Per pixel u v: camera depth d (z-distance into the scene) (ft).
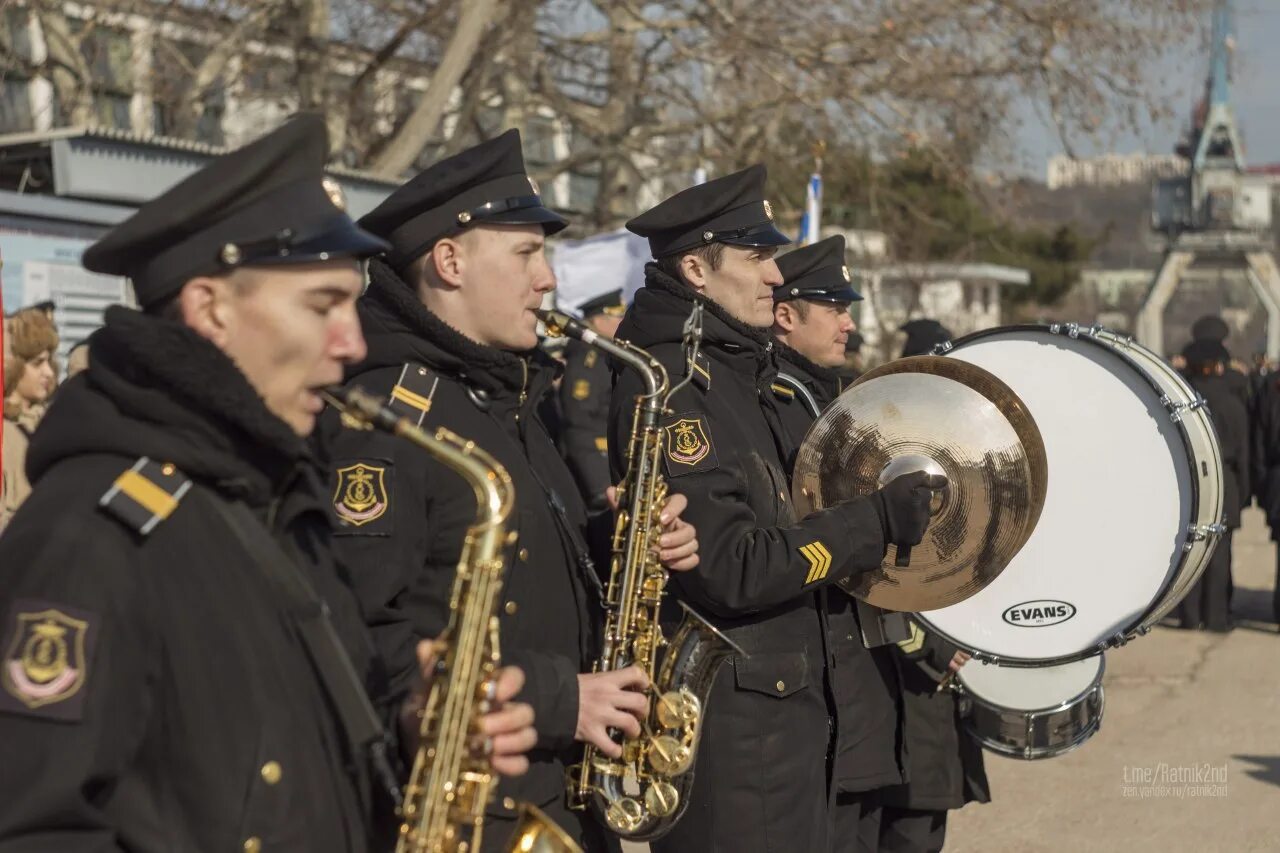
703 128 51.49
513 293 9.36
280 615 6.40
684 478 10.66
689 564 10.17
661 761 9.67
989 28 48.32
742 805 10.80
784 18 49.49
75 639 5.68
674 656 10.38
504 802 8.70
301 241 6.41
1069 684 14.89
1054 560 13.66
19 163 28.78
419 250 9.30
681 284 11.84
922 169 62.49
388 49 45.57
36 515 5.90
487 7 36.68
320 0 40.83
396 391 9.02
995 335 14.67
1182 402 13.96
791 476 12.00
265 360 6.44
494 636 7.14
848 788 12.48
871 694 12.69
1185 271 148.56
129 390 6.10
